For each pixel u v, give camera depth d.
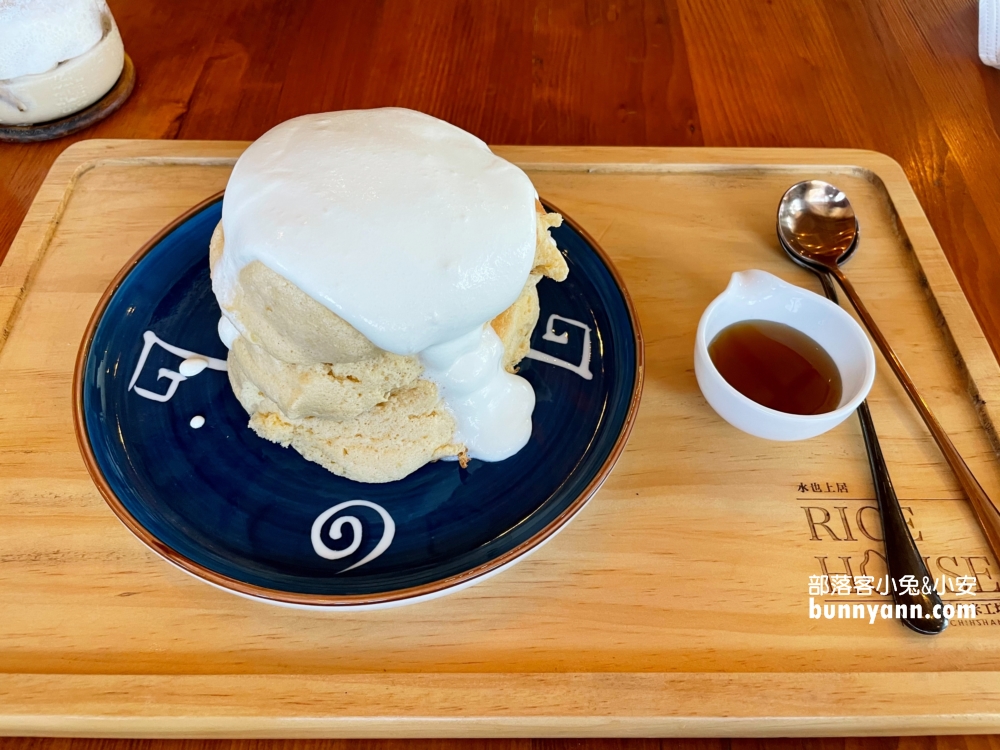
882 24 0.52
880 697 0.24
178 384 0.31
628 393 0.29
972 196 0.41
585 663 0.25
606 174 0.39
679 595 0.27
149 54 0.47
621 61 0.49
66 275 0.34
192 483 0.28
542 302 0.33
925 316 0.34
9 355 0.32
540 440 0.29
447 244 0.24
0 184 0.40
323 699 0.24
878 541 0.28
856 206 0.38
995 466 0.30
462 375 0.27
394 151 0.25
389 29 0.50
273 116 0.44
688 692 0.24
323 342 0.25
